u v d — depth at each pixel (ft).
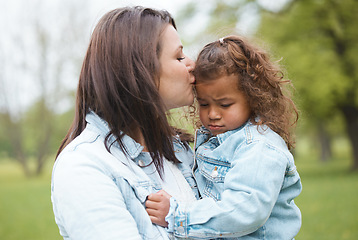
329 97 54.44
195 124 7.13
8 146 114.21
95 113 5.19
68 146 4.80
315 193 41.24
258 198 5.07
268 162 5.28
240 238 5.43
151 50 5.05
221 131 6.15
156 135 5.18
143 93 4.94
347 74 57.36
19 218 36.37
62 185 4.38
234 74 5.92
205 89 5.98
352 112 61.05
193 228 4.97
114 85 4.94
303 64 53.57
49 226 32.35
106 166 4.66
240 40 6.30
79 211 4.23
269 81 6.26
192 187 5.82
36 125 91.86
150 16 5.21
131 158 5.06
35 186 66.08
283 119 6.37
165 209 4.92
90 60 5.14
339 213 30.27
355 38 56.75
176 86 5.31
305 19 56.90
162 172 5.28
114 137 5.02
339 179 54.13
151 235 4.66
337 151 158.61
